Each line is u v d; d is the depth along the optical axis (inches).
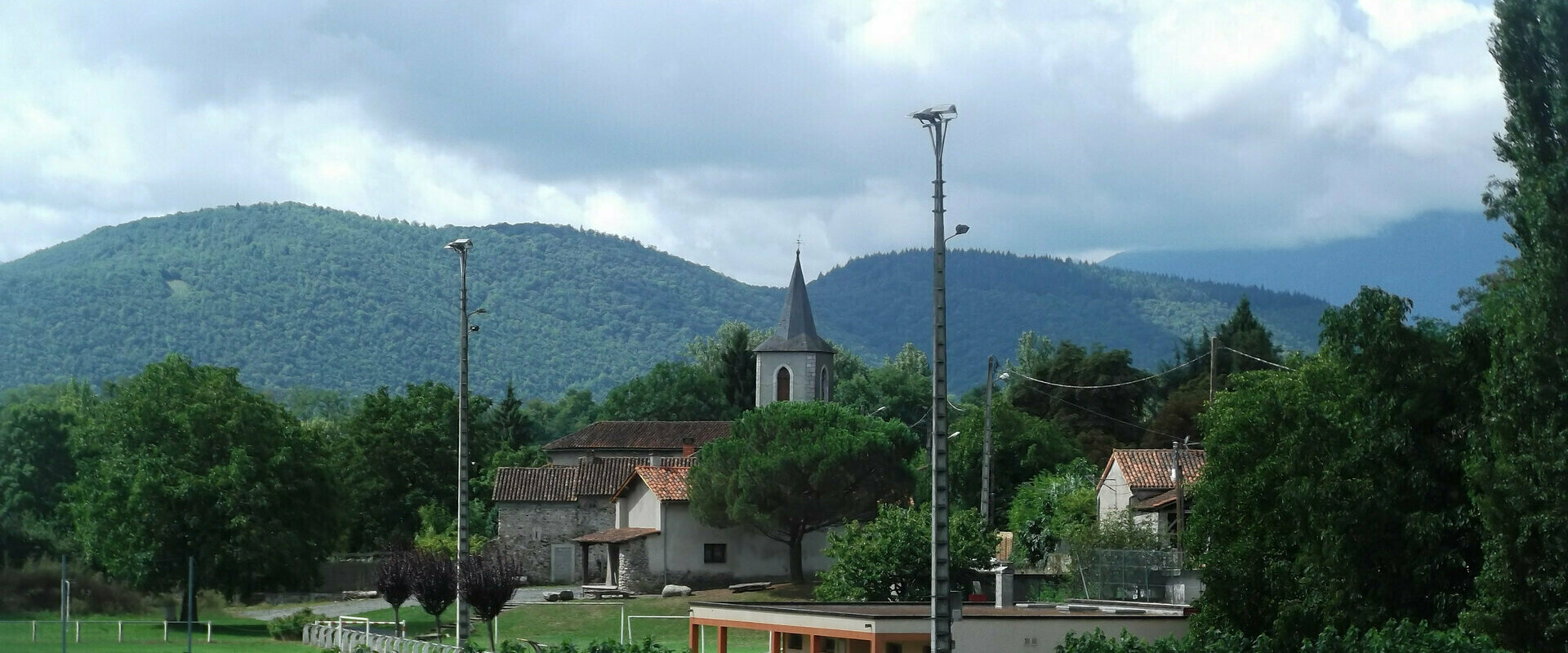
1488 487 1222.9
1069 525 2691.9
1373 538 1333.7
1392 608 1332.4
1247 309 4382.4
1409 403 1352.1
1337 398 1471.5
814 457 2871.6
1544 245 1225.4
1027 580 2283.5
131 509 2632.9
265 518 2699.3
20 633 2274.9
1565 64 1245.1
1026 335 5664.4
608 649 1510.8
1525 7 1267.2
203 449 2728.8
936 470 1034.7
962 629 1444.4
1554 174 1219.2
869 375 5639.8
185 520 2650.1
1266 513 1496.1
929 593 2273.6
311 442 2864.2
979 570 2294.5
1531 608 1186.6
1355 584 1338.6
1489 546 1223.5
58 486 3336.6
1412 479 1337.4
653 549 3065.9
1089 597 2122.3
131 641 2236.7
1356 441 1380.4
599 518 3430.1
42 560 2770.7
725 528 3056.1
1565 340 1203.9
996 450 3410.4
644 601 2869.1
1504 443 1226.0
